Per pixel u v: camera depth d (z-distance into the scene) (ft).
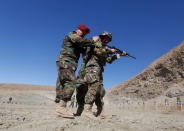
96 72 11.89
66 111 10.68
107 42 13.32
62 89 11.05
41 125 8.11
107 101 128.36
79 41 11.06
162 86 99.50
